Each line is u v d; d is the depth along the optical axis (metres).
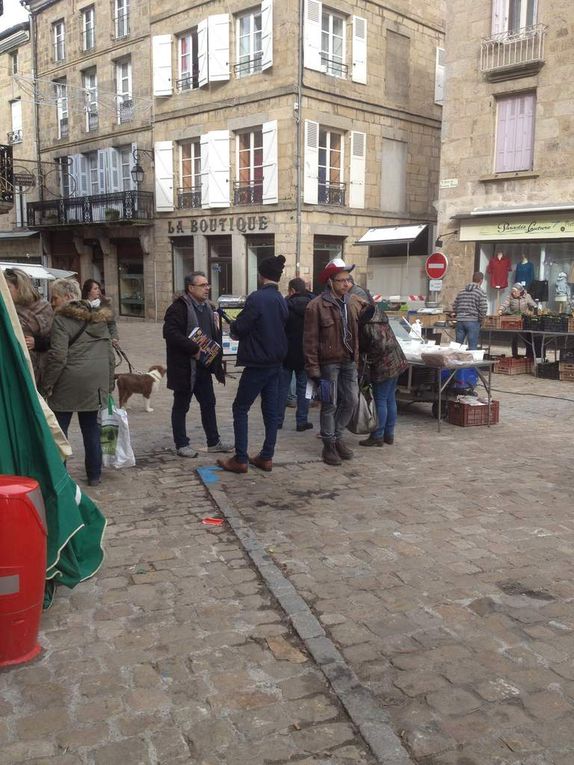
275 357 5.75
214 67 22.56
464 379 8.38
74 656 3.11
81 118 28.80
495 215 17.34
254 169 22.70
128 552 4.27
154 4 24.69
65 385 5.21
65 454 3.66
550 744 2.55
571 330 12.20
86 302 5.22
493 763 2.45
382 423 6.95
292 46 20.62
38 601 3.05
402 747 2.52
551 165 16.31
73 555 3.58
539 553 4.30
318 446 7.00
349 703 2.76
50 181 31.09
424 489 5.58
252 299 5.69
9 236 32.06
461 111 17.78
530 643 3.25
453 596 3.71
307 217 21.59
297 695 2.84
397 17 23.36
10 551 2.91
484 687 2.89
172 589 3.78
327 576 3.95
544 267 17.14
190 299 6.34
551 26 15.94
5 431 3.33
